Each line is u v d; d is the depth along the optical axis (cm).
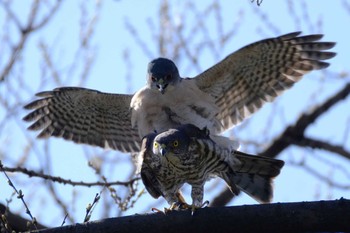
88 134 1442
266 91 1359
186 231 1012
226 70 1321
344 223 988
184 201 1245
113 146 1435
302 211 994
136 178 1298
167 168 1180
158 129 1307
